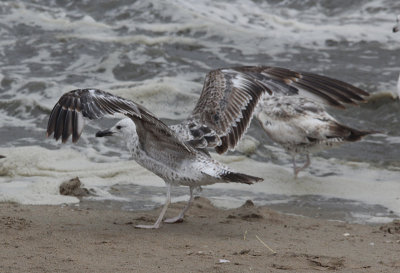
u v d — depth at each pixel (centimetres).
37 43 2169
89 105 841
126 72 1969
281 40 2250
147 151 989
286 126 1382
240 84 984
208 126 980
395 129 1680
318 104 1401
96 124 1622
